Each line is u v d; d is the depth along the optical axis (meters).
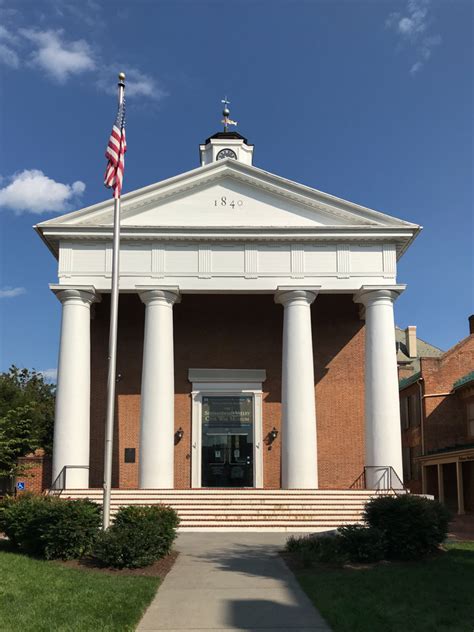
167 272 27.98
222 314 32.62
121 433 30.88
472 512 32.53
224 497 24.69
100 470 30.59
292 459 26.52
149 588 12.62
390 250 28.52
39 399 43.81
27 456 28.98
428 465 36.81
